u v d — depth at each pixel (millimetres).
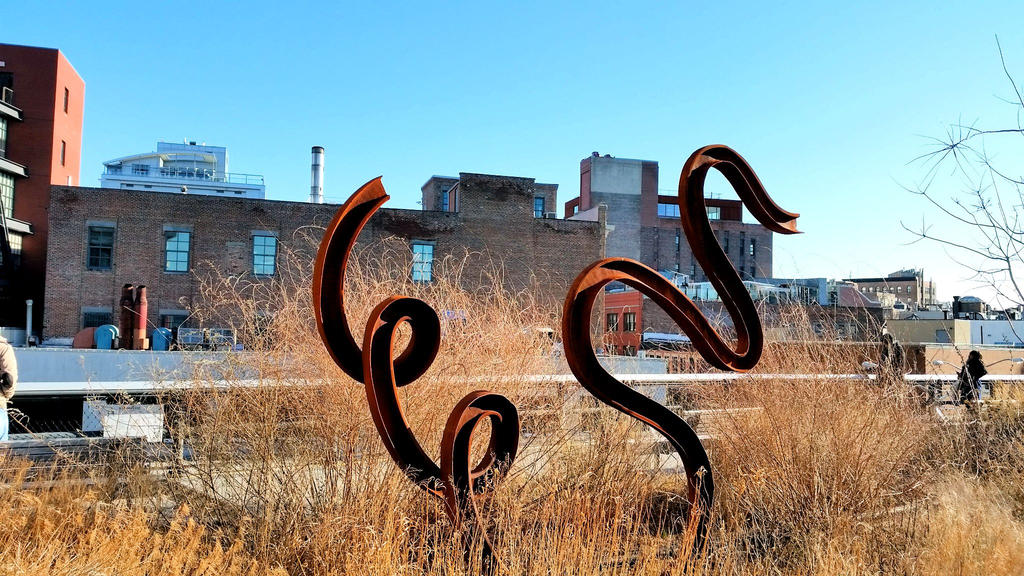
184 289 32062
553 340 5602
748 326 4473
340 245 3477
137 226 31891
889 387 5879
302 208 33156
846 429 4891
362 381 3570
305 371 4113
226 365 4254
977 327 22984
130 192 31922
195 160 71875
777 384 5188
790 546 4246
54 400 6141
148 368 5051
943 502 4793
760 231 75562
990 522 4562
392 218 34469
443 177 47000
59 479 3814
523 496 4277
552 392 5055
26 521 3279
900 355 6473
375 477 4051
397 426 3549
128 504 3791
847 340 6402
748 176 4520
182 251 32250
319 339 4227
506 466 3967
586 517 3855
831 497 4547
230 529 3727
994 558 3963
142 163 68812
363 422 4016
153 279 31828
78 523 3293
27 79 39719
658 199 73188
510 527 3734
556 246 36719
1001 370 14578
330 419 4004
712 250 4379
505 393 4801
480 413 3723
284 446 4062
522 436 4973
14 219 37281
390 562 3229
